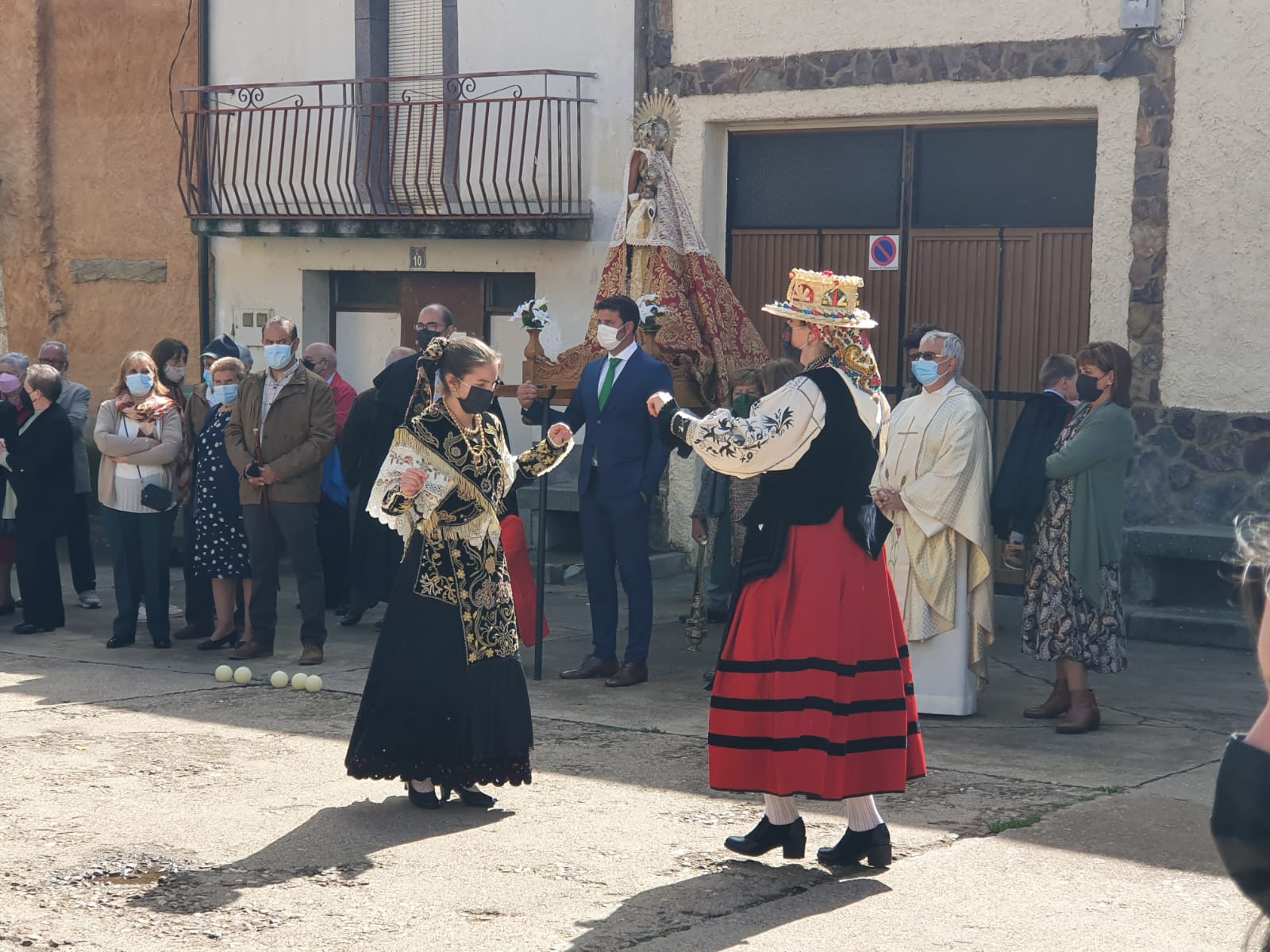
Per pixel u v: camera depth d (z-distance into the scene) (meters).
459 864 5.01
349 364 13.91
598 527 8.12
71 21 14.66
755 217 11.78
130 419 8.91
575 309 12.45
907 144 11.06
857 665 4.81
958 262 10.93
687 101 11.61
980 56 10.42
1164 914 4.52
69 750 6.49
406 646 5.57
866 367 4.91
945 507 7.10
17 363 10.54
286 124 13.45
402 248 13.23
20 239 15.03
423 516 5.48
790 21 11.14
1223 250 9.69
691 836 5.33
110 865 4.97
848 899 4.66
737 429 4.77
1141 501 10.09
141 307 14.63
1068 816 5.55
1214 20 9.59
